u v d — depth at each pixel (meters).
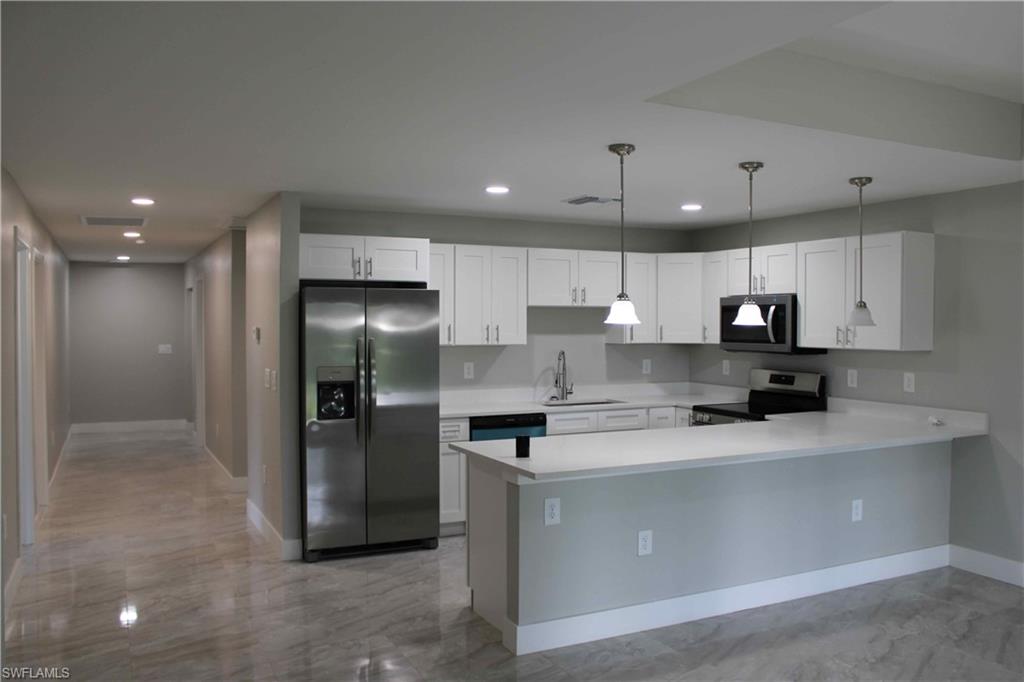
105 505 6.33
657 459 3.54
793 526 4.15
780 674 3.26
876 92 3.28
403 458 4.98
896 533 4.52
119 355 10.46
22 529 5.13
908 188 4.48
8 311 4.16
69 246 7.95
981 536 4.54
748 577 4.02
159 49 2.28
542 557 3.49
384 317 4.90
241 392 6.87
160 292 10.58
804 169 3.94
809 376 5.52
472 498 3.94
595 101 2.79
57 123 3.09
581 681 3.19
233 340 6.79
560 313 6.36
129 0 1.93
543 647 3.50
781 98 3.04
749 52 2.31
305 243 4.96
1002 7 2.57
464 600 4.14
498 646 3.53
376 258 5.16
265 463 5.38
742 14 2.03
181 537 5.39
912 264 4.57
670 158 3.70
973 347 4.49
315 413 4.77
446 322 5.59
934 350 4.70
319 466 4.79
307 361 4.74
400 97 2.75
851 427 4.55
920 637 3.64
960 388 4.57
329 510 4.82
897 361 4.93
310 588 4.34
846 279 4.87
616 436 4.20
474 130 3.20
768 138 3.29
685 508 3.83
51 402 7.00
